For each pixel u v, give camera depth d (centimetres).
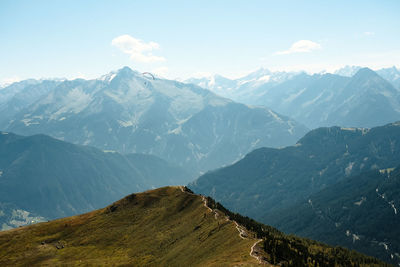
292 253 14125
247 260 12406
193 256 16050
